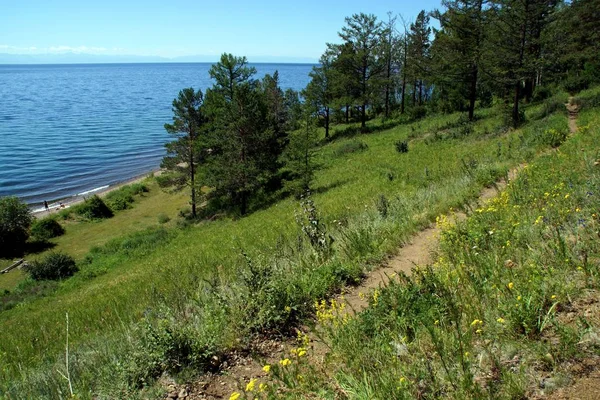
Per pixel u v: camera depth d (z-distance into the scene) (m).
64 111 147.25
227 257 12.55
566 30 35.88
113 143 86.75
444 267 5.51
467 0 32.94
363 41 47.25
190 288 8.29
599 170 8.14
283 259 8.15
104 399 4.20
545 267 4.63
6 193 51.66
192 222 36.31
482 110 42.41
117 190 50.25
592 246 4.68
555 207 6.44
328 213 15.53
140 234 34.31
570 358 3.13
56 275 26.33
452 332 3.75
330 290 6.40
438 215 9.54
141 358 4.67
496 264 4.96
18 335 11.34
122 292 13.40
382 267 7.13
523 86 42.69
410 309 4.48
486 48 29.66
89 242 35.16
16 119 124.06
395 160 28.34
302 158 28.70
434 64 38.81
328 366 4.03
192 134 38.06
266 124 34.03
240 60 35.78
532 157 14.39
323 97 50.84
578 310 3.69
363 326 4.48
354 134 49.91
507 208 7.44
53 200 48.66
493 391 2.99
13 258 32.53
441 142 31.17
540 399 2.87
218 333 5.09
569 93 37.31
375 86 49.44
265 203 31.84
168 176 39.16
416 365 3.44
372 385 3.29
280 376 3.99
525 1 26.22
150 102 182.38
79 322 9.77
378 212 11.02
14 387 4.86
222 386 4.32
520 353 3.39
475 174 13.06
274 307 5.47
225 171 31.59
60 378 4.79
